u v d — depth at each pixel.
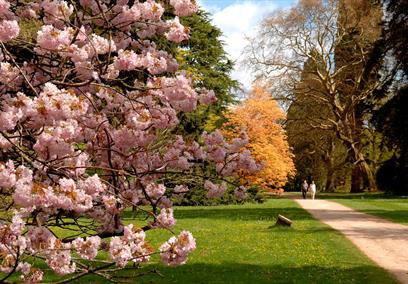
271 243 14.23
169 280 9.67
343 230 16.66
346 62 40.94
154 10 5.03
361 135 43.44
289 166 35.97
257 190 33.03
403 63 31.27
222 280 9.81
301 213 23.66
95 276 9.16
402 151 33.25
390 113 32.22
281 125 38.38
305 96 40.50
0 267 3.42
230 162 5.55
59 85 4.33
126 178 4.99
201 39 28.80
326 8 37.06
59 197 3.44
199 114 22.58
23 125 3.86
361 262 11.34
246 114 33.25
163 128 5.08
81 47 4.55
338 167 46.19
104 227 4.59
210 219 21.50
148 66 4.63
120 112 4.80
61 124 3.70
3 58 3.95
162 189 4.93
